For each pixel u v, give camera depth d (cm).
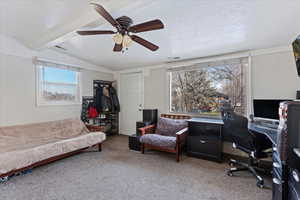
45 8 194
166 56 348
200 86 355
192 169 255
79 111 403
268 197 184
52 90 353
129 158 300
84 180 219
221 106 328
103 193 190
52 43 272
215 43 267
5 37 282
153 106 427
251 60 289
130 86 477
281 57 261
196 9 174
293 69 250
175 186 206
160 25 169
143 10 176
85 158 298
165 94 404
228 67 321
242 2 160
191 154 308
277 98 264
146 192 193
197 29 220
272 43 256
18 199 178
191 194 189
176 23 204
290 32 218
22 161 213
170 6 169
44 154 237
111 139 440
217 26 210
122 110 496
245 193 192
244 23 200
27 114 312
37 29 251
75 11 198
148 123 373
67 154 286
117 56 364
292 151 118
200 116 355
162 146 293
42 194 187
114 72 503
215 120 312
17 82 298
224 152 321
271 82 270
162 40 258
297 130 117
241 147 234
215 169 255
